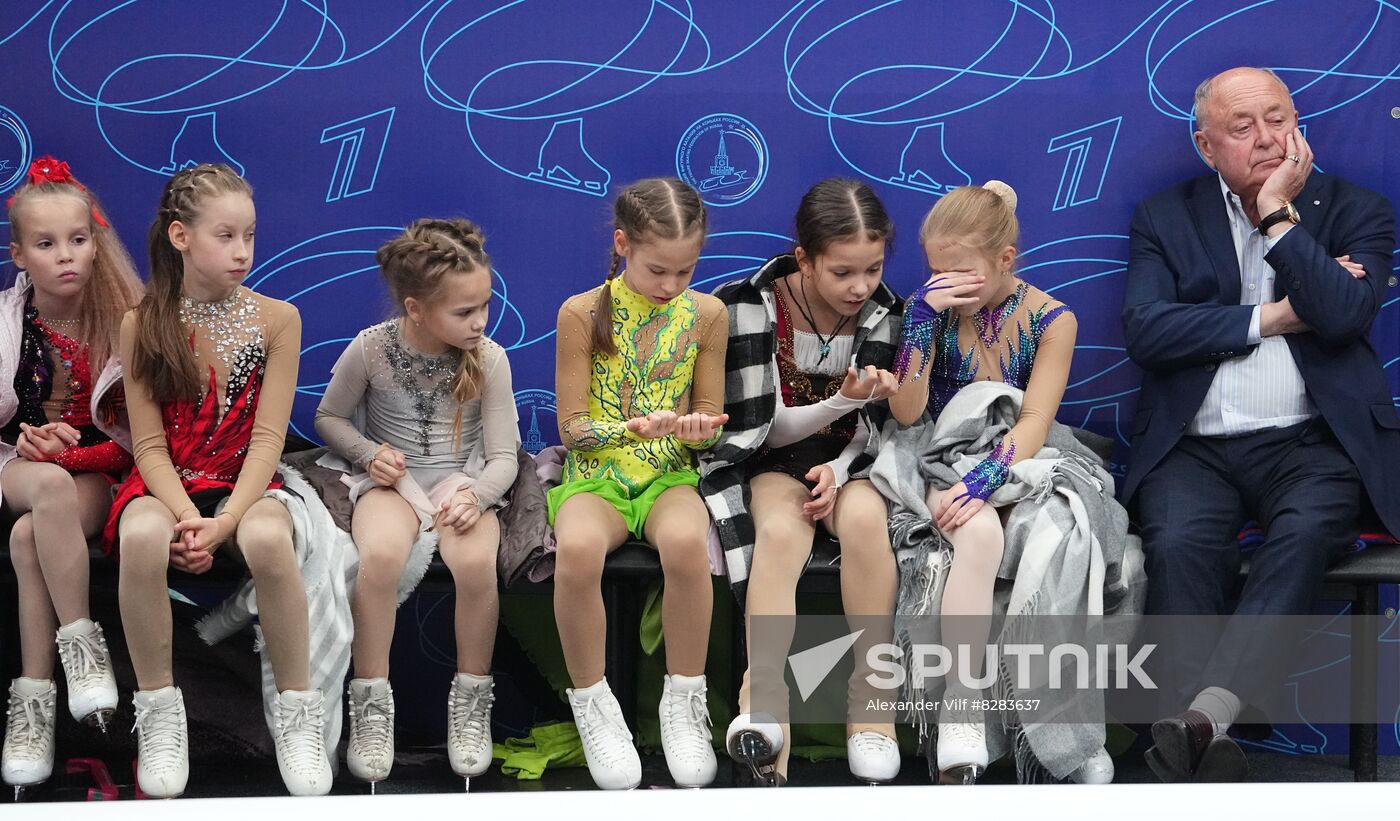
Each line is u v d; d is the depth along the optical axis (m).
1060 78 9.82
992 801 6.60
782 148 9.84
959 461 8.59
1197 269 9.30
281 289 9.85
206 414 8.35
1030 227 9.91
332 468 8.78
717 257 9.92
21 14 9.60
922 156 9.86
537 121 9.80
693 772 7.95
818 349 8.96
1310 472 8.75
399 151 9.80
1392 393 9.84
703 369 8.80
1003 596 8.35
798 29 9.77
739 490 8.56
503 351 8.80
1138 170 9.86
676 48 9.78
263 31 9.69
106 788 8.09
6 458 8.35
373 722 8.16
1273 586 8.27
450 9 9.73
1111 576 8.39
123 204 9.74
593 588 8.00
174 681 8.64
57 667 8.59
